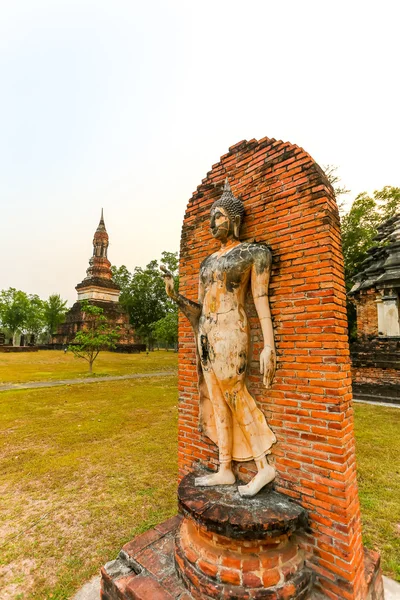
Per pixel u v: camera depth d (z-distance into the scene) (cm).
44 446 789
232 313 347
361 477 619
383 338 1719
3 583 364
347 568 286
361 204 2700
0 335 4325
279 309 354
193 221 482
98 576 376
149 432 894
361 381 1484
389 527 460
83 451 754
